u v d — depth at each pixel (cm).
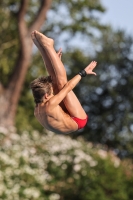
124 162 4056
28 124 6259
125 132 6306
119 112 6456
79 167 3569
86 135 6391
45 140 4094
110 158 3856
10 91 5316
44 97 1373
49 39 1370
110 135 6319
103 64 6744
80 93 6706
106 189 3466
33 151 3766
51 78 1383
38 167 3606
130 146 6141
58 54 1412
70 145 3969
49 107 1360
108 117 6431
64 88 1366
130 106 6475
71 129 1395
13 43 6209
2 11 6231
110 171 3562
